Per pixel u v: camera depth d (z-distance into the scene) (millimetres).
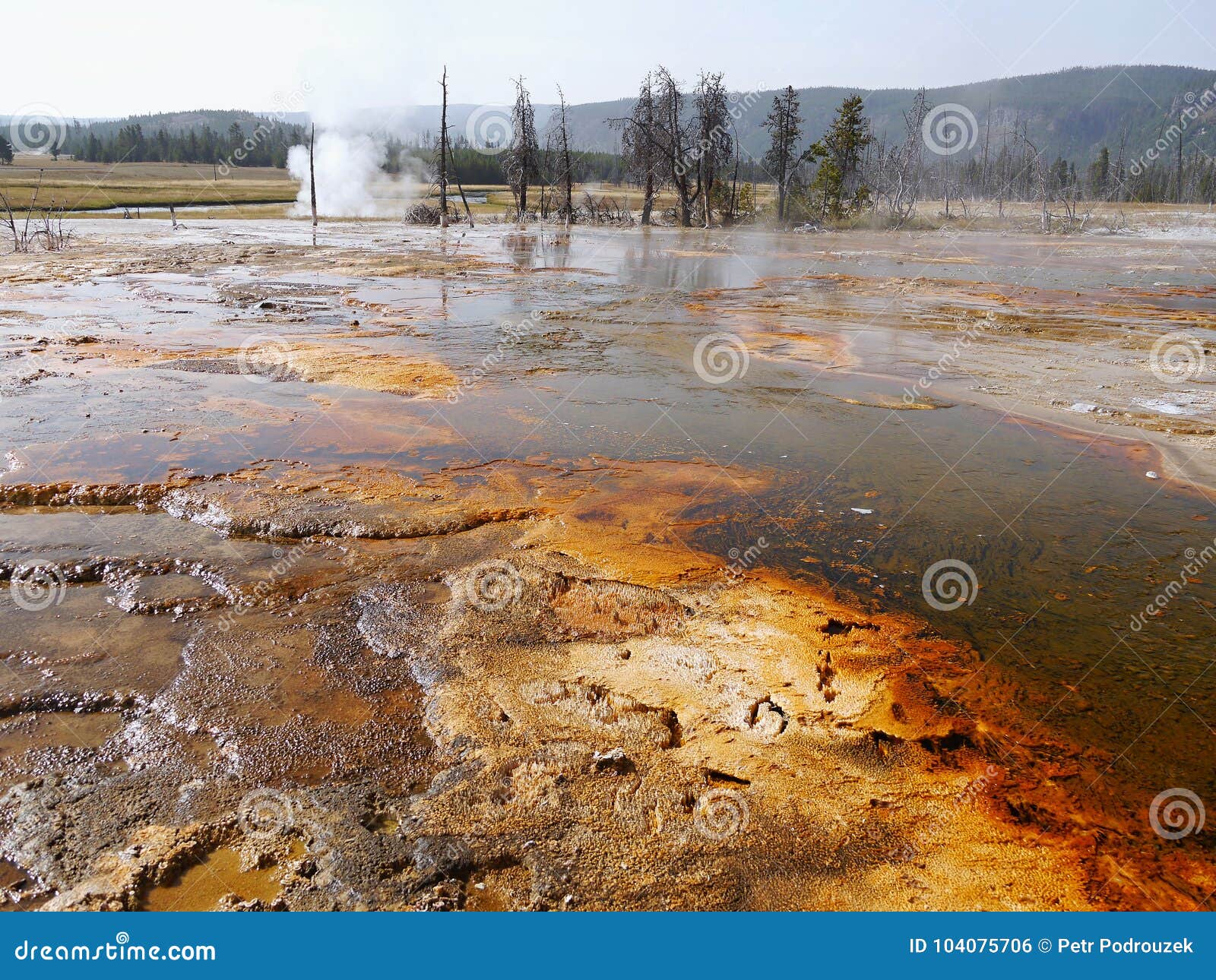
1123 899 3109
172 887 3059
